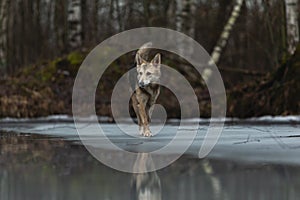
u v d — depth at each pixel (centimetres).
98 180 967
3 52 5200
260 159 1247
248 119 3069
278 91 3017
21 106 3731
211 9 5425
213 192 840
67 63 4097
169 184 920
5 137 2034
